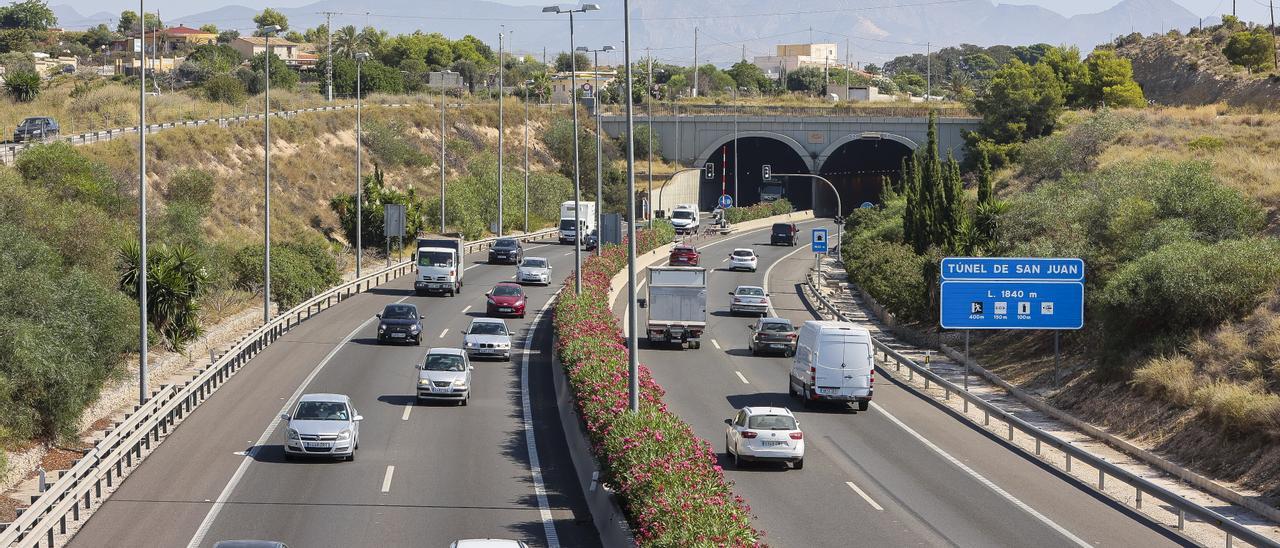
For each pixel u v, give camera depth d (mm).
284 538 23203
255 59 165125
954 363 52031
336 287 65750
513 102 154500
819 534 24203
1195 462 32219
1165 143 79750
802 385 41156
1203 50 148875
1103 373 41250
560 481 29125
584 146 146250
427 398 38906
